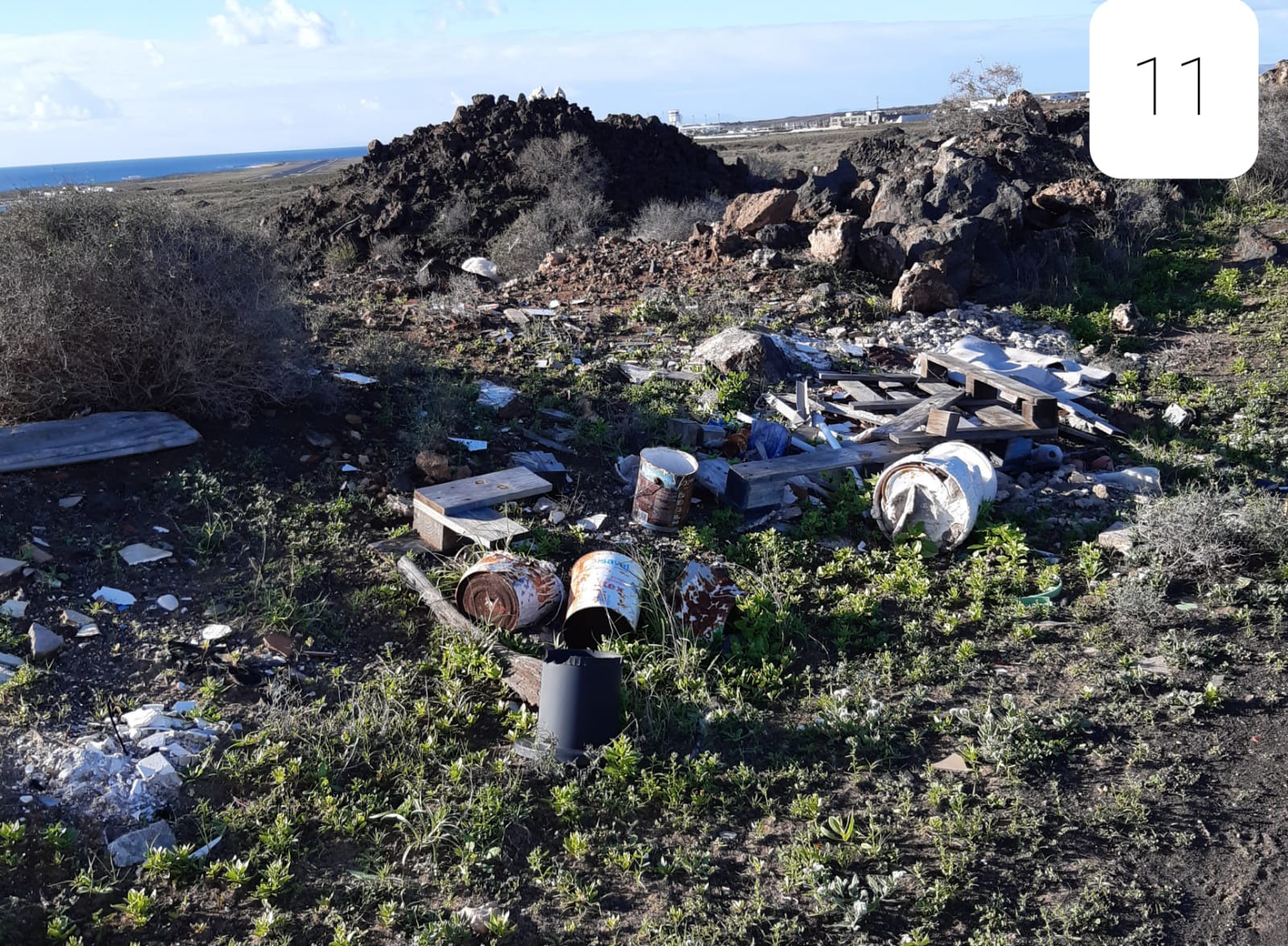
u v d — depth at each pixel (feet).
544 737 15.94
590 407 29.45
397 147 68.80
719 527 24.38
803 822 14.76
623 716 16.81
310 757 15.51
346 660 18.51
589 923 12.84
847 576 22.84
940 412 27.53
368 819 14.38
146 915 12.61
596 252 49.11
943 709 17.61
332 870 13.57
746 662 19.25
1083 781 15.44
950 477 23.36
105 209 24.13
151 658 17.54
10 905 12.50
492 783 15.26
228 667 17.42
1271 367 37.45
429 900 13.14
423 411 27.40
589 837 14.26
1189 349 40.37
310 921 12.73
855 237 45.55
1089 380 36.06
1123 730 16.67
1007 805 14.88
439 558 21.83
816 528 24.58
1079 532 24.75
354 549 21.75
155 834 13.76
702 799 15.01
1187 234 54.39
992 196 51.24
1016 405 30.01
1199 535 22.27
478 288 43.96
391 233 59.62
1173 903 13.08
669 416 29.19
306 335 27.37
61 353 22.71
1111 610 20.89
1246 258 50.60
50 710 15.90
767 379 32.53
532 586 19.35
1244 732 16.53
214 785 14.80
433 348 33.94
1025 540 24.31
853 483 26.32
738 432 28.76
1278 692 17.57
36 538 19.85
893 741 16.67
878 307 42.32
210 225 25.05
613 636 19.42
